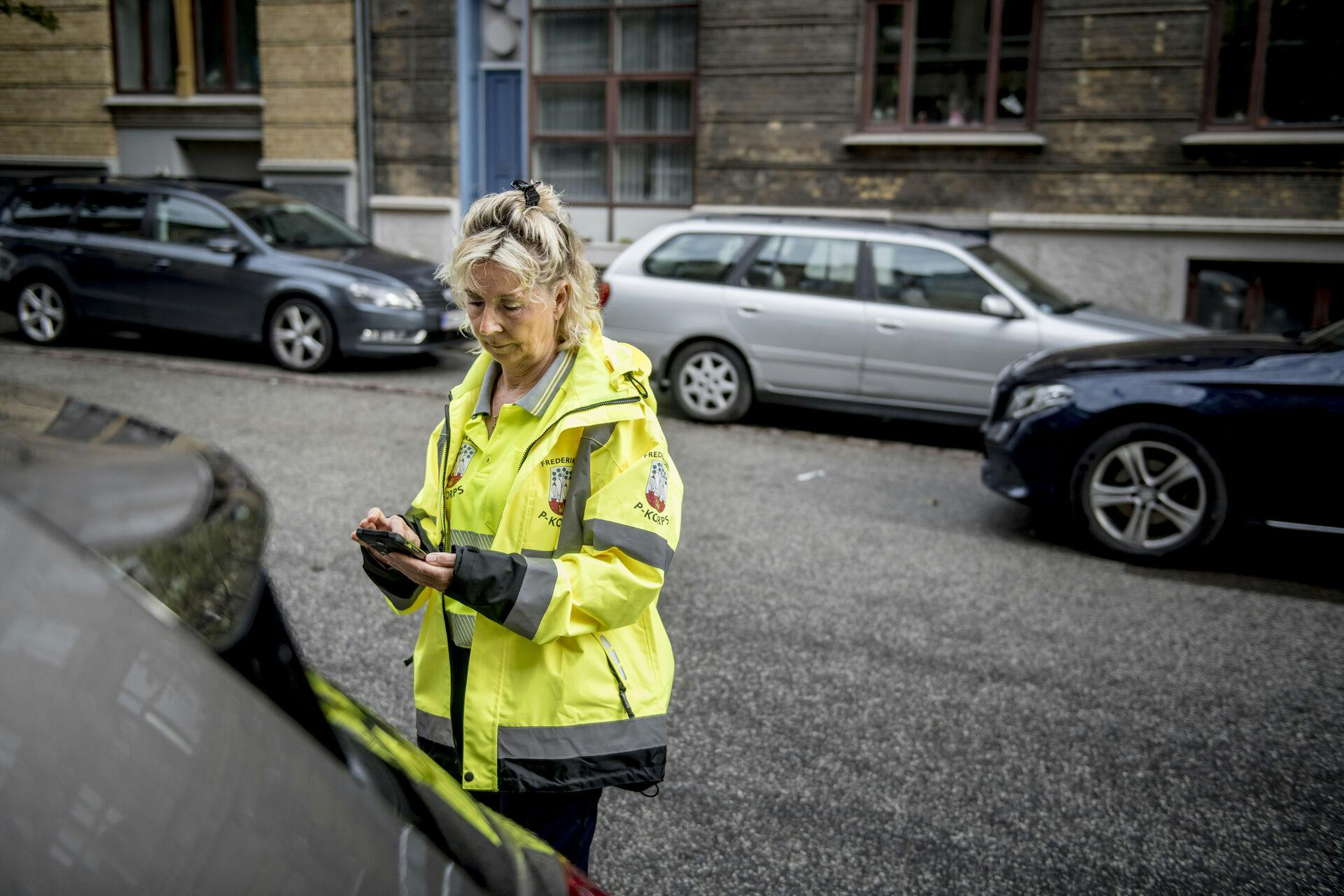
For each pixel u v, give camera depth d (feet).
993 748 11.85
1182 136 37.24
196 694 3.39
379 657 13.51
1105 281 38.50
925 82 39.96
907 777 11.24
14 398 4.03
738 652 14.12
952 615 15.64
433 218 46.34
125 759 3.18
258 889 3.31
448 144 45.91
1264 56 36.55
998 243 39.32
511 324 6.25
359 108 46.47
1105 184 38.22
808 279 27.43
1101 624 15.48
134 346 35.88
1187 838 10.32
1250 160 36.70
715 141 42.24
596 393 6.30
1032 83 38.83
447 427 6.82
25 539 3.19
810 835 10.19
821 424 29.40
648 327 28.43
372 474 21.63
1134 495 18.31
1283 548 19.49
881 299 26.78
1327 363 17.35
